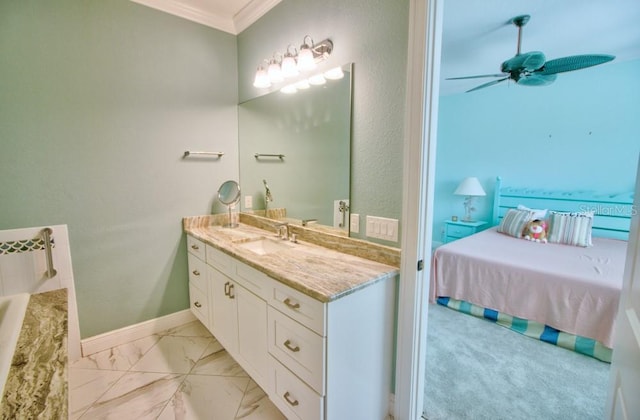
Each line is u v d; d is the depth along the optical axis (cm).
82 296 208
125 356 212
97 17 199
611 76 318
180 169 241
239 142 269
